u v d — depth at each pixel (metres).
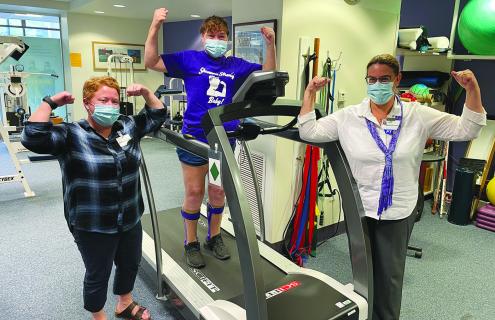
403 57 5.08
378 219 1.95
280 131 2.13
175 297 2.40
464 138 1.78
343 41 3.43
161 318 2.46
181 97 7.61
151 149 7.52
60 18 8.28
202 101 2.33
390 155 1.88
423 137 1.90
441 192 4.48
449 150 4.83
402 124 1.89
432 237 3.83
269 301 1.88
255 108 1.87
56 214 4.16
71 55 7.99
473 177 4.05
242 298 1.95
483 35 3.58
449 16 4.58
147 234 3.15
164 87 2.63
